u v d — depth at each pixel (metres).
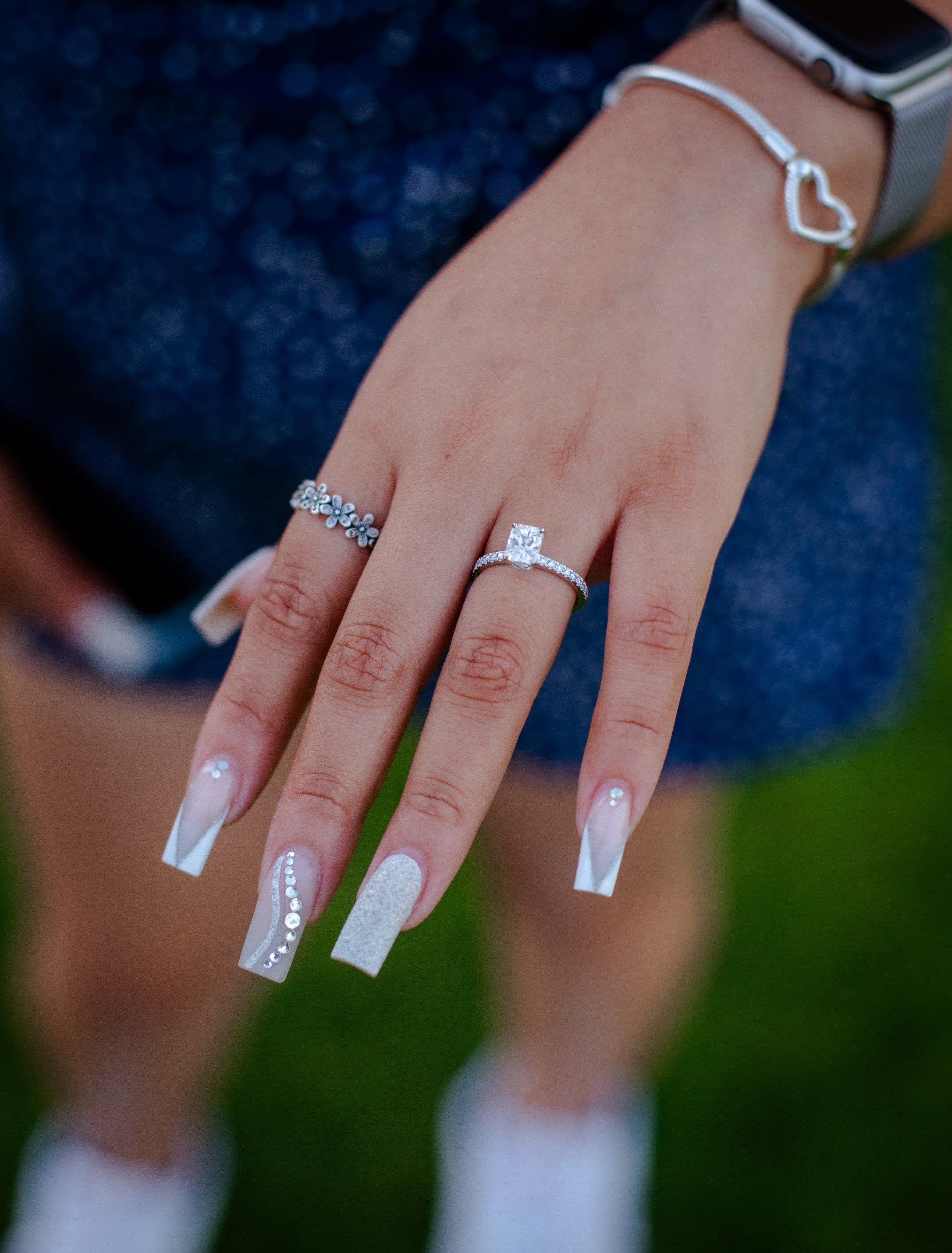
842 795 0.93
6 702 0.53
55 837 0.53
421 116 0.42
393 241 0.43
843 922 0.85
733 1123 0.75
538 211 0.36
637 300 0.34
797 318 0.45
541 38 0.41
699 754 0.51
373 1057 0.79
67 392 0.49
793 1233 0.71
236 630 0.49
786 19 0.36
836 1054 0.78
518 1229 0.63
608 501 0.33
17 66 0.45
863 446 0.50
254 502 0.49
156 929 0.54
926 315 0.51
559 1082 0.64
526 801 0.53
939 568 0.79
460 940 0.85
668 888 0.59
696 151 0.36
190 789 0.33
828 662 0.52
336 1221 0.72
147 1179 0.61
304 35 0.41
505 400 0.34
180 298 0.45
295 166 0.43
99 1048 0.58
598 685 0.49
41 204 0.46
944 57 0.36
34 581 0.50
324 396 0.46
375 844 0.85
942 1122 0.75
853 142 0.36
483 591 0.33
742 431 0.34
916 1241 0.70
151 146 0.44
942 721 0.97
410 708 0.33
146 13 0.42
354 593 0.33
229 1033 0.63
